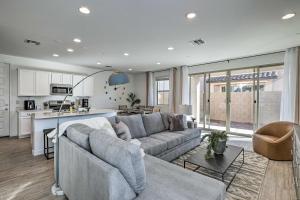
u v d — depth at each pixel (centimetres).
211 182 148
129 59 520
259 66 478
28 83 486
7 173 254
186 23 267
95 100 694
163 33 308
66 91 562
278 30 295
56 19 253
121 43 364
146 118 369
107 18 250
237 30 294
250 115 523
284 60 418
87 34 314
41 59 524
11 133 484
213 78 587
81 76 609
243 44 372
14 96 490
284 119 415
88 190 139
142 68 683
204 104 611
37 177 243
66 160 185
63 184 194
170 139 311
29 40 346
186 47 393
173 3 210
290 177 249
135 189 128
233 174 258
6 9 224
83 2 207
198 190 136
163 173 164
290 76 404
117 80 274
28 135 477
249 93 521
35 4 212
